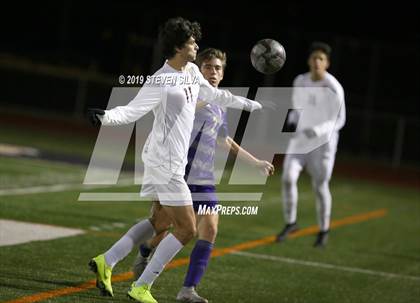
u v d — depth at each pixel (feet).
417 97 241.96
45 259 63.93
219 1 276.41
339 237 95.04
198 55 56.44
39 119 231.30
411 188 175.01
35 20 269.23
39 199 96.17
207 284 61.98
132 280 60.29
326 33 280.31
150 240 55.93
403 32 280.31
